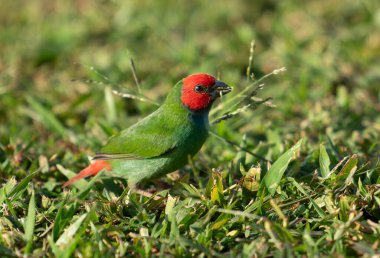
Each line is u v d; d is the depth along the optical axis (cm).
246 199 870
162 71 1525
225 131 1149
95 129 1220
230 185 906
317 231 772
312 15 1836
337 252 715
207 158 1073
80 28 1844
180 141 925
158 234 782
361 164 939
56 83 1512
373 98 1368
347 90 1423
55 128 1246
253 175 873
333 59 1521
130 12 1889
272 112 1295
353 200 809
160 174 948
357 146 1055
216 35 1795
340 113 1252
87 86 1449
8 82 1492
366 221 789
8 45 1797
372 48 1594
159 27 1823
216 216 834
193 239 770
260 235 765
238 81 1441
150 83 1460
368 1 1836
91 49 1730
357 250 718
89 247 725
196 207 834
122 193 905
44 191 944
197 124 937
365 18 1795
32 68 1634
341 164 944
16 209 877
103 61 1608
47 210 859
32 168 1014
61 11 2012
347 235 745
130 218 837
